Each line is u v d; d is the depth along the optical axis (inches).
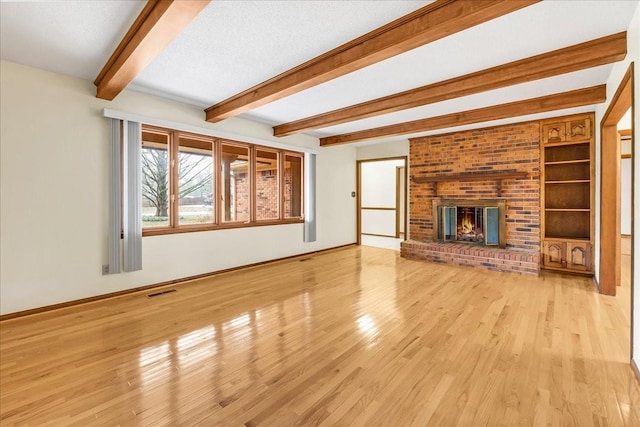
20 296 115.0
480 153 209.5
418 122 195.5
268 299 136.9
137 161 142.6
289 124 202.7
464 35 93.6
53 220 122.1
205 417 63.4
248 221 199.8
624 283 161.2
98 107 133.0
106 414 64.1
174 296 140.7
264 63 114.0
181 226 163.9
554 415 63.3
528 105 153.4
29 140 116.2
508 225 199.2
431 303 130.9
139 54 94.3
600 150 147.3
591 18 85.3
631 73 85.1
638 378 74.1
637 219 78.8
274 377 77.4
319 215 253.4
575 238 182.2
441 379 76.2
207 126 172.7
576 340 96.3
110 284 137.7
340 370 80.4
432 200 228.5
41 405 66.7
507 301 133.0
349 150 285.1
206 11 82.1
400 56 107.6
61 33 93.4
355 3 79.2
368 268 197.0
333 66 106.1
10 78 112.0
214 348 92.3
